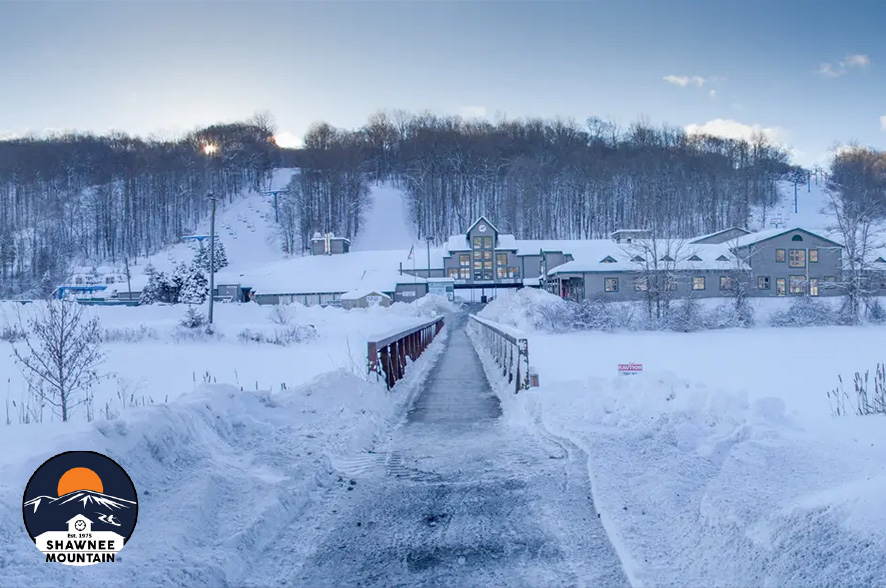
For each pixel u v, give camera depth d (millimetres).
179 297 61344
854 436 5906
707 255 52719
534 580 3846
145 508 4445
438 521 4992
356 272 77125
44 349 10641
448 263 82312
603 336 29906
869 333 29297
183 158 161875
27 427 6891
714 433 6762
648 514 4758
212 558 3904
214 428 6789
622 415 8219
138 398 11656
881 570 3012
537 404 9500
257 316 38250
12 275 97625
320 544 4543
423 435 8570
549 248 76812
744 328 33438
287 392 9539
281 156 188000
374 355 11680
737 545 3758
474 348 25719
